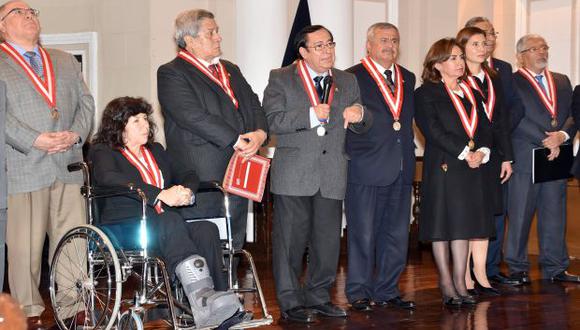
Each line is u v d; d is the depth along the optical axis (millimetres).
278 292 4648
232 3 7410
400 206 4977
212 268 3965
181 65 4355
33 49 4594
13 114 4434
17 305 1162
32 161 4453
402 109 4914
